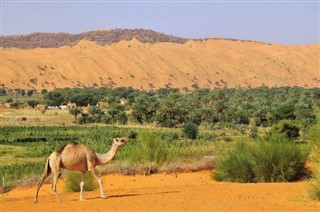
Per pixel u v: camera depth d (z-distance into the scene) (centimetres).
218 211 1419
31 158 7669
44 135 10588
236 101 14925
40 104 19212
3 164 6378
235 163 2517
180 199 1694
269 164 2433
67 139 9956
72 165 1750
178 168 2948
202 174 2838
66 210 1518
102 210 1487
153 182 2661
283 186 2020
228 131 10469
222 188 2006
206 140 8506
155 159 3011
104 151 7031
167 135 9262
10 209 1602
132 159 3056
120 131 10806
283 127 6244
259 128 10288
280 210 1425
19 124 13238
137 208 1508
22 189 2756
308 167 2581
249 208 1468
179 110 12406
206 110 12388
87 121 13712
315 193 1653
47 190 2605
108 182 2716
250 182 2472
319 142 1711
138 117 13212
